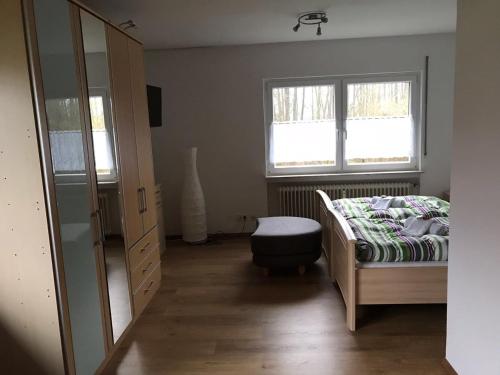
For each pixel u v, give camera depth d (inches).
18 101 66.1
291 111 184.5
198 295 128.0
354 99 182.1
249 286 133.8
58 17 73.2
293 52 177.2
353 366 87.9
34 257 71.1
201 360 92.6
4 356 75.4
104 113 92.5
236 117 183.9
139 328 107.7
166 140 187.2
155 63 181.0
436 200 149.1
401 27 157.0
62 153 74.0
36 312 73.0
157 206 166.6
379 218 132.5
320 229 142.2
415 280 98.7
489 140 64.3
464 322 75.8
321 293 126.3
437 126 180.9
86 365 81.8
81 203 80.4
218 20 135.3
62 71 74.4
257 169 187.8
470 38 69.1
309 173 188.2
